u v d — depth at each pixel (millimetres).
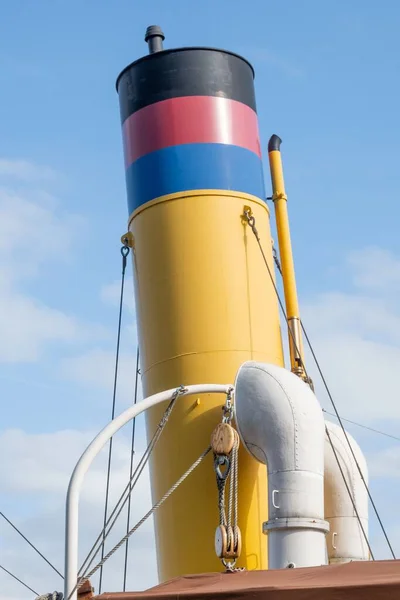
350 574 12852
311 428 16844
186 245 19000
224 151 19500
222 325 18656
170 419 18438
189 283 18828
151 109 19797
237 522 17516
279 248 20766
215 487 17953
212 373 18422
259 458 17250
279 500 16578
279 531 16484
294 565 16219
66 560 15000
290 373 17469
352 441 19500
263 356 18812
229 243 19031
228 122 19719
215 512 17875
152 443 17172
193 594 13055
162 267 19062
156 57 19984
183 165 19359
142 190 19641
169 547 18188
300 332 20078
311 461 16750
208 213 19109
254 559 17594
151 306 19109
